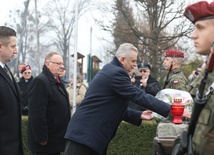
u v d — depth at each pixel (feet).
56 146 14.33
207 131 5.89
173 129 11.66
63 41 96.63
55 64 14.43
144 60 35.27
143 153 20.01
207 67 6.01
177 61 15.49
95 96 11.93
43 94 13.92
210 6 6.32
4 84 11.73
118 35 36.81
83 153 11.84
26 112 23.20
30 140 14.46
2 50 12.00
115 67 11.98
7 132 11.68
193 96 6.64
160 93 12.10
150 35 34.96
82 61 52.49
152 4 34.55
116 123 12.11
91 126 11.76
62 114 14.42
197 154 6.09
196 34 6.51
